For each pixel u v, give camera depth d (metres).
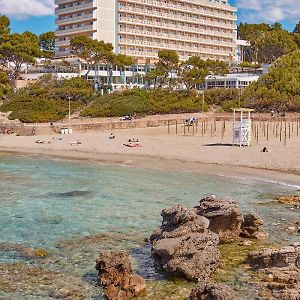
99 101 101.88
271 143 62.41
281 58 121.94
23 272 18.17
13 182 39.19
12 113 94.31
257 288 16.16
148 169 46.41
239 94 108.50
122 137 73.88
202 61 124.06
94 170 46.22
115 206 29.83
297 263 17.28
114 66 122.56
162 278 17.39
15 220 26.08
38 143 68.75
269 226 24.36
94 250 20.91
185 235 18.45
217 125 87.69
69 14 138.25
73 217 26.84
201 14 150.12
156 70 116.62
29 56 117.25
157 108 99.62
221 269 18.06
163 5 141.00
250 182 38.81
